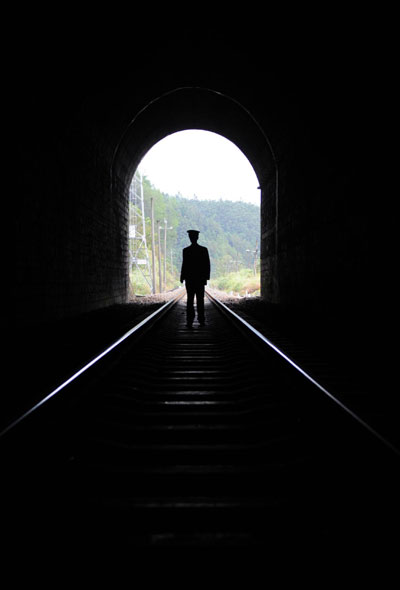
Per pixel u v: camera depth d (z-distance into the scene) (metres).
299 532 1.72
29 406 3.06
